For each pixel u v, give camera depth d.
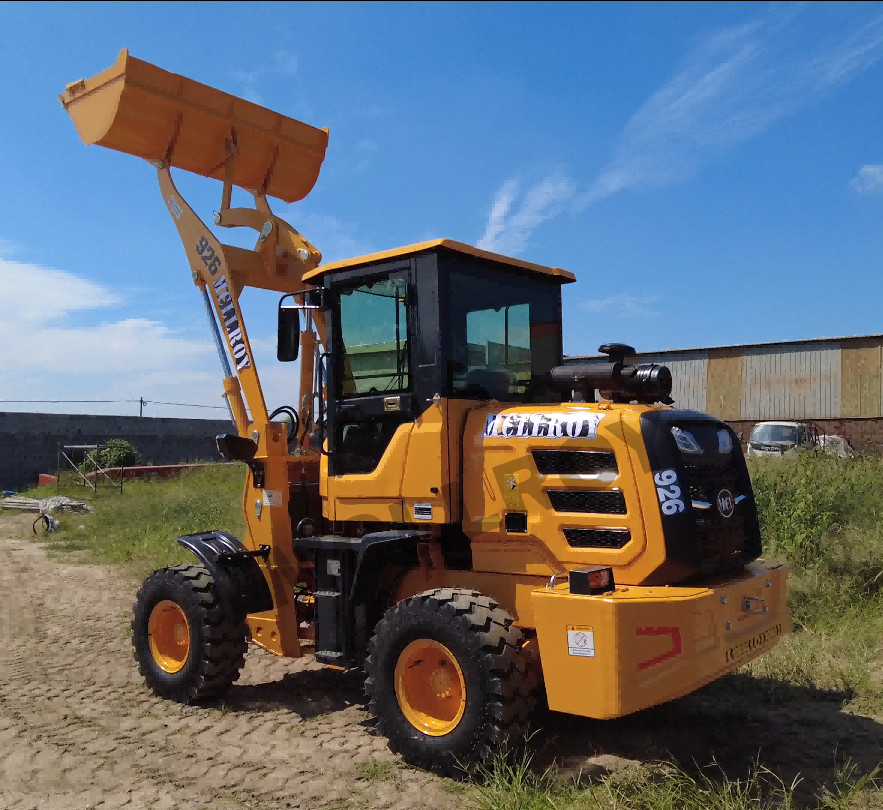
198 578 5.37
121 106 5.61
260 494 5.50
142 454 31.23
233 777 4.14
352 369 5.03
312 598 5.64
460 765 3.96
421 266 4.64
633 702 3.59
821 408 23.78
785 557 7.50
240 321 5.65
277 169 6.45
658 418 4.11
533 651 4.14
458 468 4.57
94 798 3.91
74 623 7.79
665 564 3.95
